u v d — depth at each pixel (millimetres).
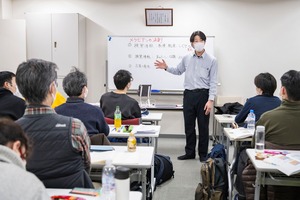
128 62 5996
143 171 2365
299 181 2121
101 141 2465
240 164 2773
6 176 853
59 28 5730
